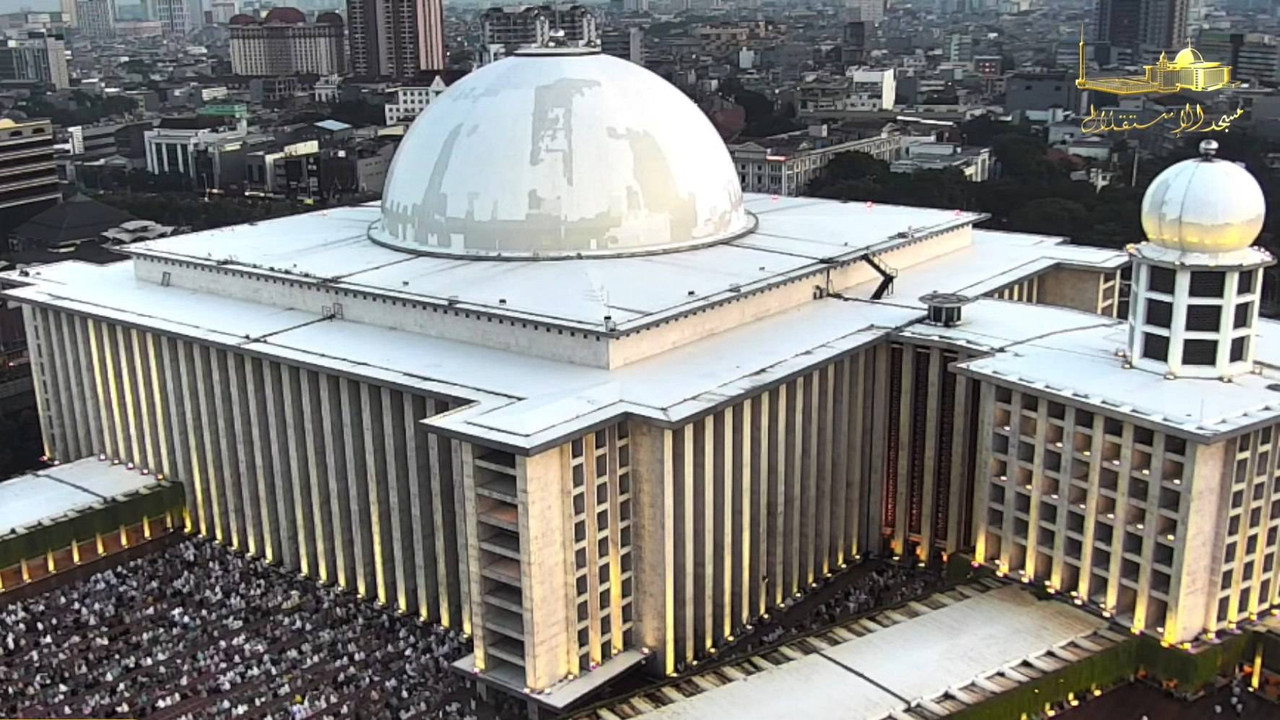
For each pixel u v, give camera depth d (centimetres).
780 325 12381
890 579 11938
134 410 13750
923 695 9012
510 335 11694
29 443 16300
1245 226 9994
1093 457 10031
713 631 10806
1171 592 9694
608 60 14600
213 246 15125
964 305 12938
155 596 11800
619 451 10031
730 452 10538
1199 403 9831
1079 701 9612
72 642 10912
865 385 12000
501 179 13450
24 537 12050
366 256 14112
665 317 11412
